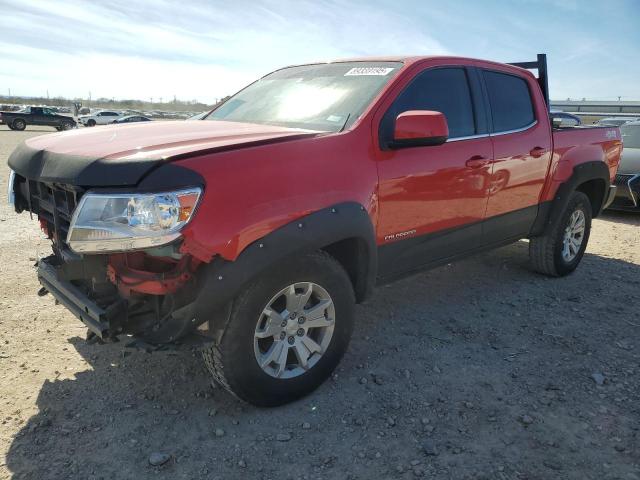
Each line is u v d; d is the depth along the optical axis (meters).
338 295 3.00
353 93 3.45
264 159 2.64
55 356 3.41
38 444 2.57
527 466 2.49
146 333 2.60
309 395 3.05
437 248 3.77
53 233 3.12
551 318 4.23
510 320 4.17
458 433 2.73
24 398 2.94
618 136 5.62
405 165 3.31
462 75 3.95
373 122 3.20
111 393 3.02
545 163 4.59
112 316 2.53
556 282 5.12
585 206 5.25
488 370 3.38
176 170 2.38
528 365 3.45
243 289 2.61
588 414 2.91
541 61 4.90
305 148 2.83
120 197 2.33
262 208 2.57
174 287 2.47
